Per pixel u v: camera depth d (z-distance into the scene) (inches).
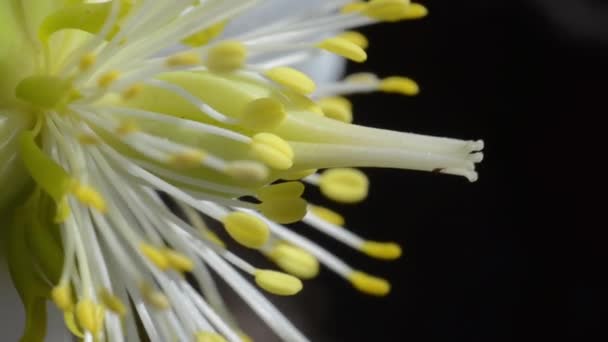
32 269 3.2
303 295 4.9
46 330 3.2
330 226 3.4
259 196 3.2
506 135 4.9
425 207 4.9
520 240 4.9
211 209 3.2
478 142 3.1
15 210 3.2
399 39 4.8
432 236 5.0
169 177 3.2
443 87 4.8
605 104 4.8
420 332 4.9
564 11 4.7
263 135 3.1
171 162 3.1
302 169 3.1
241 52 3.1
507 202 4.9
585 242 4.9
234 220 3.1
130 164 3.2
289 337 3.3
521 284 4.9
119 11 3.2
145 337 3.3
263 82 3.2
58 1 3.2
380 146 3.1
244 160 3.1
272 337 4.6
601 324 4.8
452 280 4.9
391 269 5.0
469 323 4.9
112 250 3.2
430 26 4.8
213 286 3.3
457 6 4.8
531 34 4.8
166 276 3.2
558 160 4.9
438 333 4.9
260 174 3.0
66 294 3.0
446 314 4.9
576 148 4.9
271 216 3.1
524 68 4.8
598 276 4.8
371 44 4.8
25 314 3.2
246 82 3.1
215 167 3.1
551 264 4.9
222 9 3.2
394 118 4.8
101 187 3.2
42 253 3.2
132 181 3.2
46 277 3.2
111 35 3.2
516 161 4.9
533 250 4.9
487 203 4.9
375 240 4.9
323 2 3.6
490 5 4.7
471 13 4.8
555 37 4.8
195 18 3.2
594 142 4.8
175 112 3.1
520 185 4.9
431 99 4.8
